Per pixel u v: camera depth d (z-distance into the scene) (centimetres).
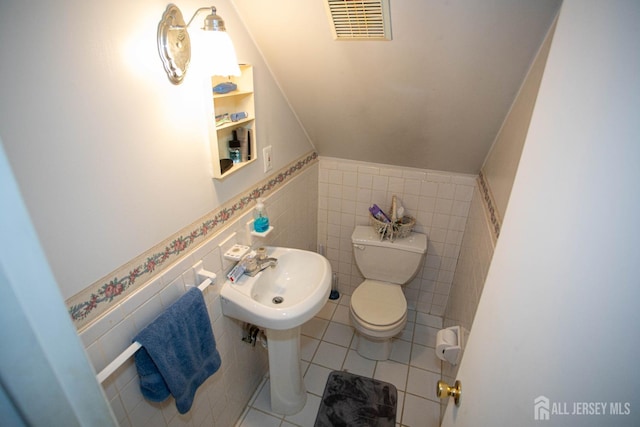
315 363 210
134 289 100
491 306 74
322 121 188
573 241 47
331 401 187
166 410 121
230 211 140
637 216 37
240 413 179
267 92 155
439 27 116
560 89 53
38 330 32
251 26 134
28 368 32
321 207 245
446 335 143
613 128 41
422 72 138
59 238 77
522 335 58
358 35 127
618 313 39
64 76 72
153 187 101
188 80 106
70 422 37
